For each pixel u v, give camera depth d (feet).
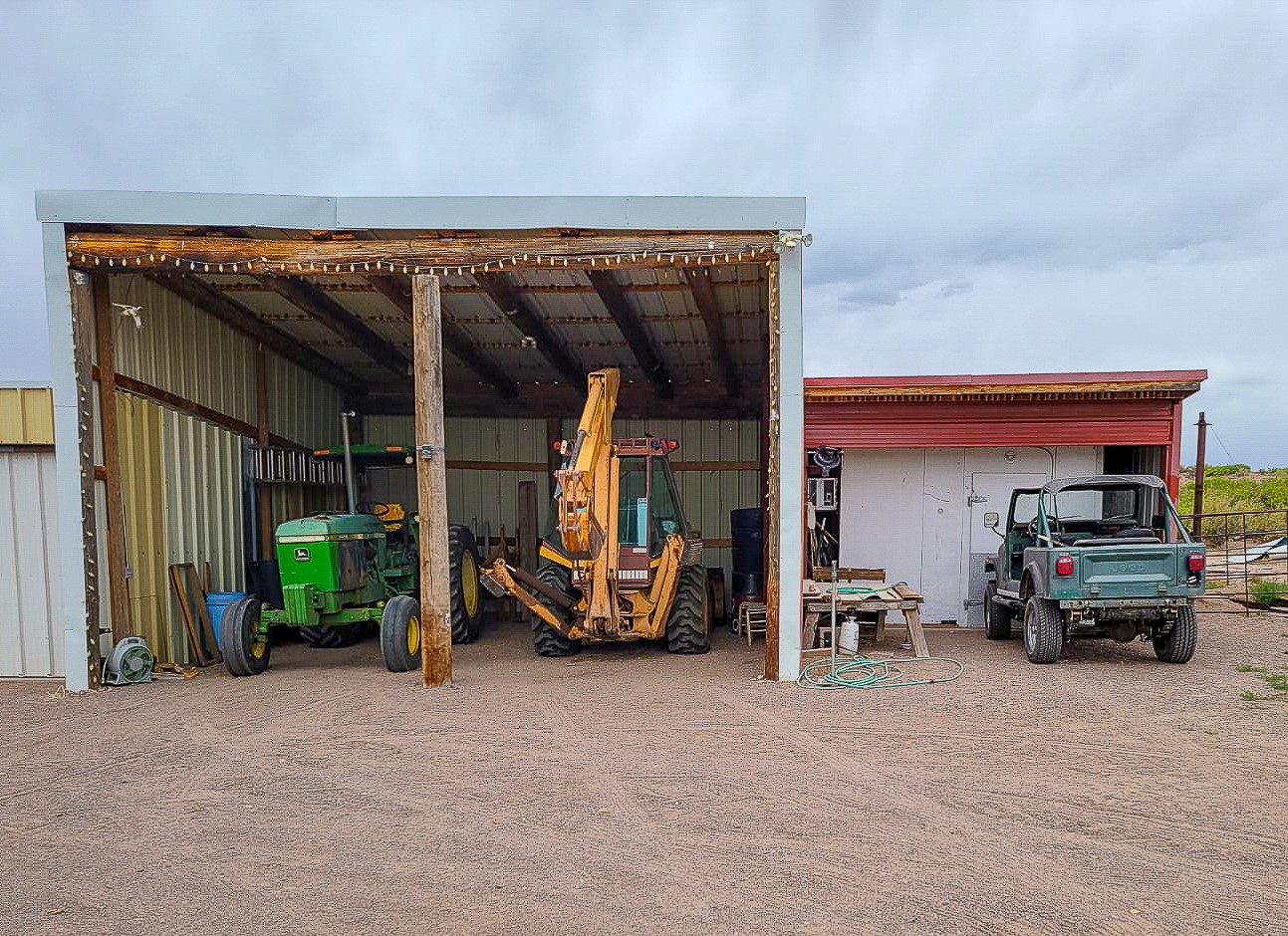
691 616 30.14
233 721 22.11
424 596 25.54
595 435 27.89
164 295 30.37
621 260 25.43
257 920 11.73
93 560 26.05
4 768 18.58
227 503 33.96
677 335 37.14
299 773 17.88
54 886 12.90
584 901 11.99
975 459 36.88
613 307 32.19
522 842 14.05
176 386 30.89
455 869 13.12
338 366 42.73
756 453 43.68
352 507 32.50
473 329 36.58
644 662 29.12
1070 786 16.15
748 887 12.28
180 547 30.83
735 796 15.92
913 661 28.22
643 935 11.05
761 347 39.04
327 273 26.35
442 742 19.83
